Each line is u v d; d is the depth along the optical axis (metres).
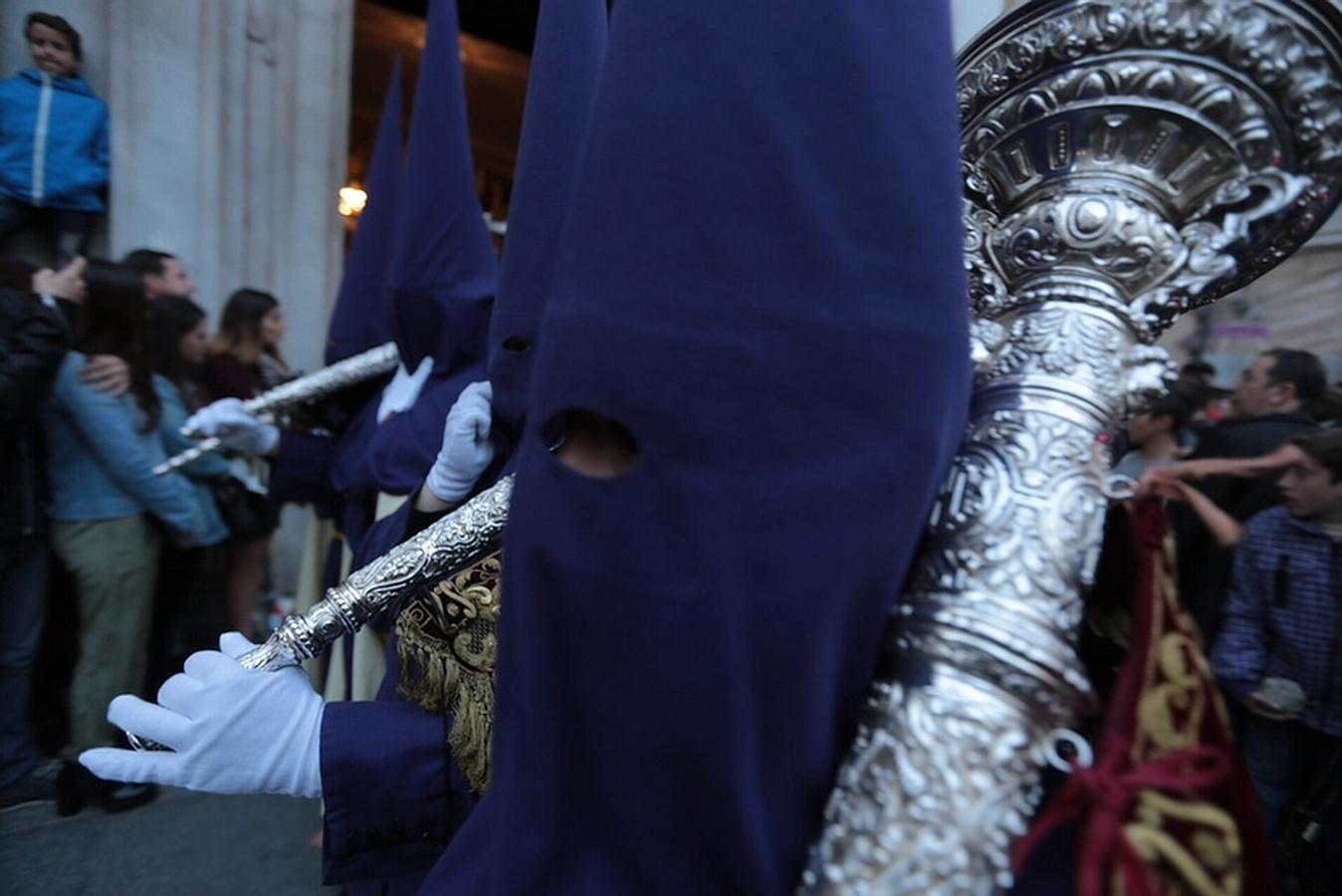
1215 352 3.47
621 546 0.46
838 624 0.47
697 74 0.46
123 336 2.49
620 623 0.46
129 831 2.55
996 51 0.57
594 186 0.48
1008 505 0.49
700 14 0.46
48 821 2.56
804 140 0.46
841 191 0.46
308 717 0.86
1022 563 0.48
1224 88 0.51
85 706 2.60
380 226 2.26
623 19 0.49
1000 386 0.54
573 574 0.47
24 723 2.63
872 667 0.51
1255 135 0.52
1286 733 1.87
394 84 2.30
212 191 3.79
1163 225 0.53
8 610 2.54
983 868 0.43
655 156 0.46
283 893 2.30
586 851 0.50
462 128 1.68
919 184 0.47
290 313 4.24
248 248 4.04
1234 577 1.96
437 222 1.65
